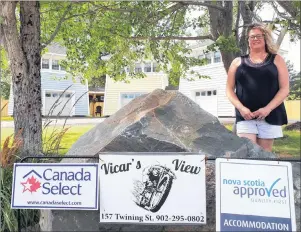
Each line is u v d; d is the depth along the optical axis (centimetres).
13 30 474
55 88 1404
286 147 814
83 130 834
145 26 679
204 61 831
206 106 1445
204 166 220
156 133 243
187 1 702
